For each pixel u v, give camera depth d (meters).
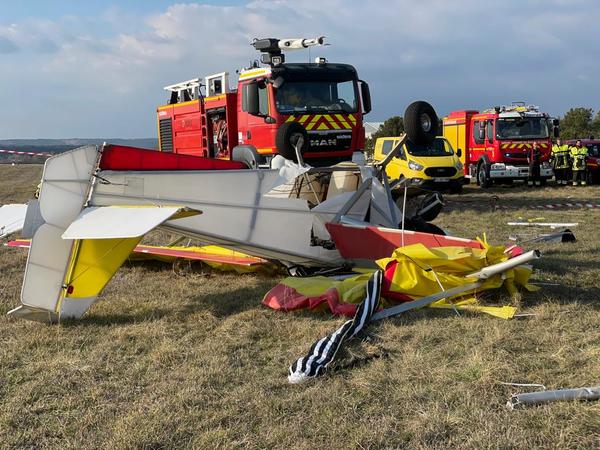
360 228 6.31
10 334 5.18
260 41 12.15
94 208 5.29
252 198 6.28
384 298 5.54
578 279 6.59
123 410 3.66
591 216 12.93
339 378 4.02
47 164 5.20
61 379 4.14
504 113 21.67
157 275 7.64
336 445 3.19
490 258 5.67
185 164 5.88
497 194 19.53
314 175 7.32
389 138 21.47
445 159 19.33
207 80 14.23
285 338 4.94
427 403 3.62
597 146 22.84
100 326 5.35
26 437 3.37
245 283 7.02
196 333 5.10
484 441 3.14
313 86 11.87
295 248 6.56
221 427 3.40
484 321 5.07
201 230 6.02
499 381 3.83
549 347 4.46
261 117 11.93
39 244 5.22
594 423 3.25
